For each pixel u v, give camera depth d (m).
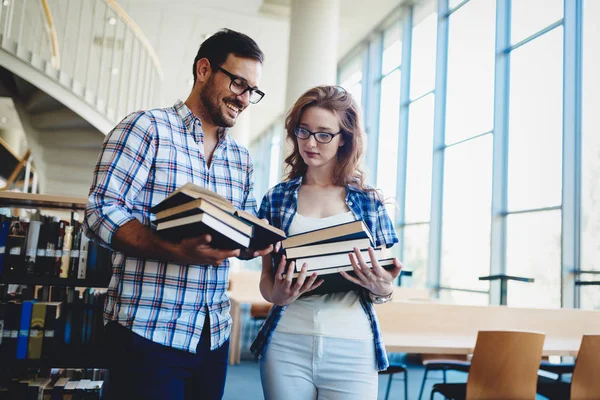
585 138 5.22
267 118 15.02
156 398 1.33
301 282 1.40
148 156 1.39
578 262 5.20
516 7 6.32
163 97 13.73
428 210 7.62
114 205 1.30
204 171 1.50
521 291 5.86
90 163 7.91
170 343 1.36
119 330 1.35
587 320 3.85
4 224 2.22
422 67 8.18
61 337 2.19
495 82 6.39
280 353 1.52
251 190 1.68
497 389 2.49
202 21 9.36
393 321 3.47
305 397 1.51
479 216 6.58
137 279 1.36
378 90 9.52
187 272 1.40
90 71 11.18
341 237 1.43
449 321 3.58
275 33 9.70
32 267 2.22
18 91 7.07
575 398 2.60
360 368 1.49
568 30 5.42
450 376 5.27
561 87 5.52
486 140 6.56
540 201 5.68
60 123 7.18
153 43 10.38
